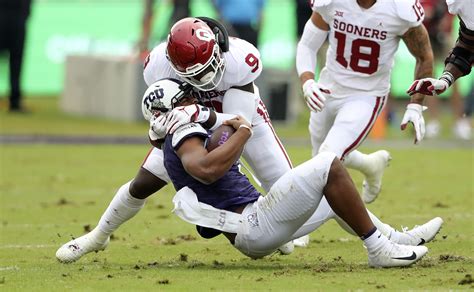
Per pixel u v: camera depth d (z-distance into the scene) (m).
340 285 17.52
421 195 32.53
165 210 29.70
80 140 48.25
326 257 21.56
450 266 19.58
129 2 63.69
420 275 18.45
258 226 18.78
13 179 36.47
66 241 24.28
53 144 46.84
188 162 18.22
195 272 19.27
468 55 20.88
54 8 63.75
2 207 30.22
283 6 62.81
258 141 21.17
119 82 55.66
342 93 23.38
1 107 58.06
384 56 23.06
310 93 22.45
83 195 32.75
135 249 23.02
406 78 60.91
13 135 49.41
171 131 18.55
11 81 55.84
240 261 21.09
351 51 23.09
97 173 38.09
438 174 38.25
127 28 63.56
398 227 26.34
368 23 22.73
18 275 19.22
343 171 18.59
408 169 39.78
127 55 58.09
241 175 19.25
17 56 55.22
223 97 19.80
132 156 43.19
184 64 18.78
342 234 25.19
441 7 50.00
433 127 52.41
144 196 20.64
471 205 30.34
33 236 25.08
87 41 63.62
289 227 18.77
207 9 61.91
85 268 20.08
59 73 64.06
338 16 22.95
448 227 25.97
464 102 60.12
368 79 23.25
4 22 53.84
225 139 18.42
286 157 21.42
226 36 19.45
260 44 54.91
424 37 22.81
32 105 60.47
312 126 24.14
